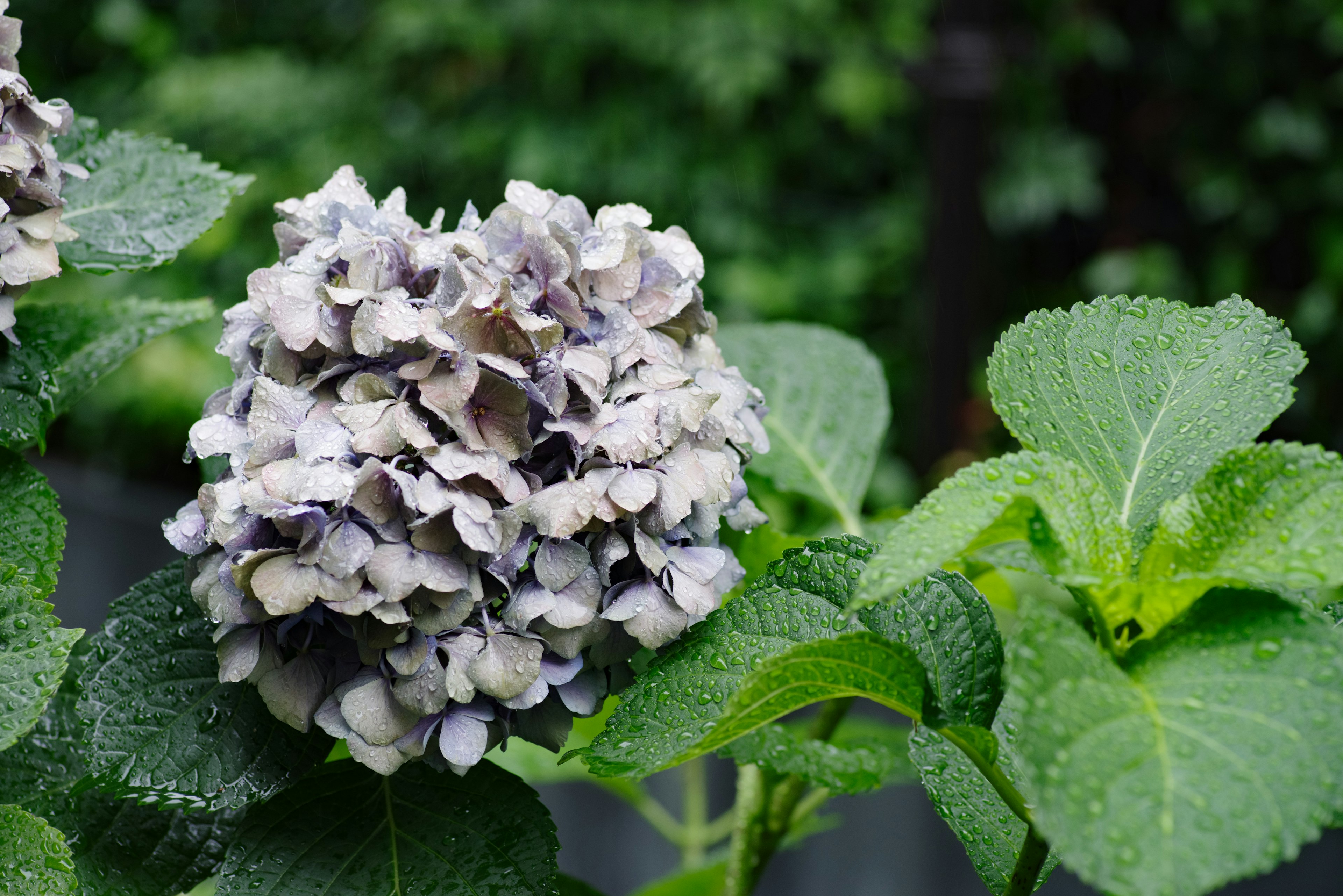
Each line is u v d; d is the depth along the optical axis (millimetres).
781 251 2982
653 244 801
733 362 1019
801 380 1013
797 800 919
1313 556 714
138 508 3119
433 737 761
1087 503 733
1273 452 731
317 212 793
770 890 1823
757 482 987
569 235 767
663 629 762
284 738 792
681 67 2990
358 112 3197
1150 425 781
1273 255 2832
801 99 3018
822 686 764
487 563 750
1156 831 670
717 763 1955
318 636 762
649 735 766
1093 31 2789
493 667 748
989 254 2857
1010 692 686
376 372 753
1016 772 809
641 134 3021
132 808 827
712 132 3020
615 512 753
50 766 842
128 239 865
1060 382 792
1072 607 1541
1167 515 737
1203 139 2820
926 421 2504
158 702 791
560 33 3010
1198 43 2771
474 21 3049
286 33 3426
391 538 741
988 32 2402
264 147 3242
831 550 806
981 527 708
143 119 3336
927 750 818
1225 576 710
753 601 801
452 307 755
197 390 2988
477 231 786
